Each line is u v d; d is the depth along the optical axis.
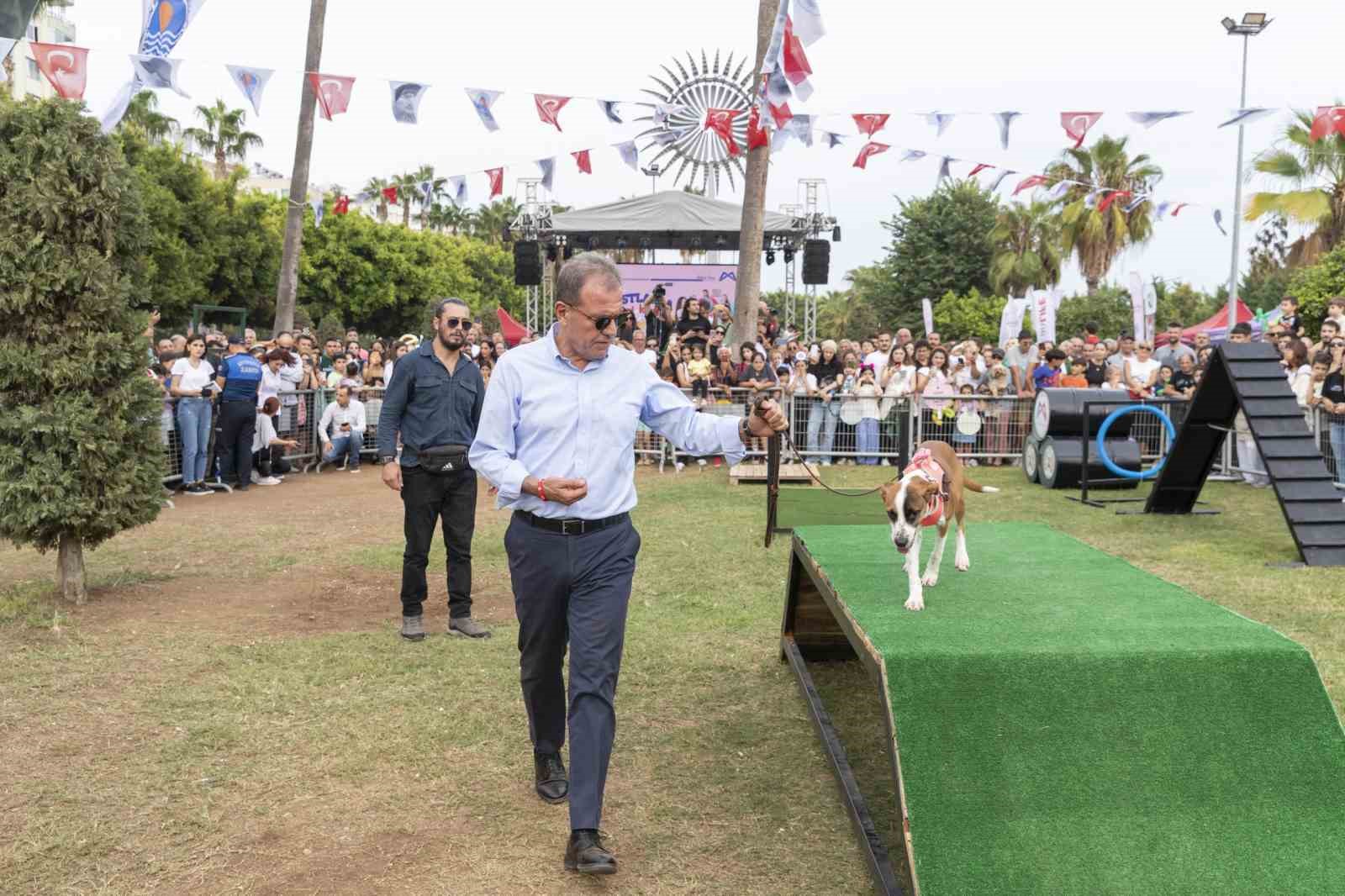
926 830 2.84
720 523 8.88
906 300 44.41
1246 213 23.62
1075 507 9.88
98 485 5.88
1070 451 10.89
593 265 3.17
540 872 3.11
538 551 3.23
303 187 16.12
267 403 11.88
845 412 12.91
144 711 4.35
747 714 4.44
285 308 16.22
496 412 3.27
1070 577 4.40
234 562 7.36
